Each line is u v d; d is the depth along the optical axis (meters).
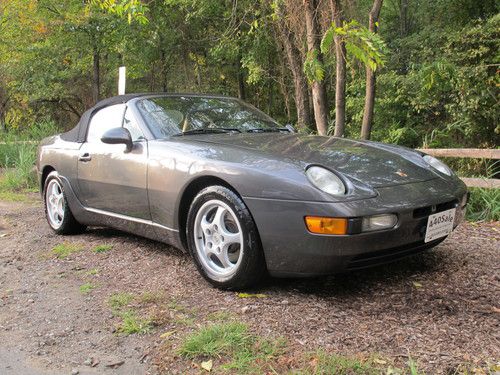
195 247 3.47
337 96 7.00
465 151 5.91
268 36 12.31
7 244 4.98
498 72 8.05
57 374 2.50
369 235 2.86
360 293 3.22
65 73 17.77
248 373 2.35
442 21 11.89
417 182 3.27
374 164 3.35
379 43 5.39
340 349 2.53
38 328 3.01
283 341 2.60
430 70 8.31
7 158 11.00
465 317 2.86
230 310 3.03
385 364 2.37
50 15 16.16
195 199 3.42
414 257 3.92
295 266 3.03
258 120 4.51
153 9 15.34
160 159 3.71
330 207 2.83
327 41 5.54
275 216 2.99
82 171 4.54
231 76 18.02
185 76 17.91
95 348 2.73
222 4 14.11
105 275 3.84
